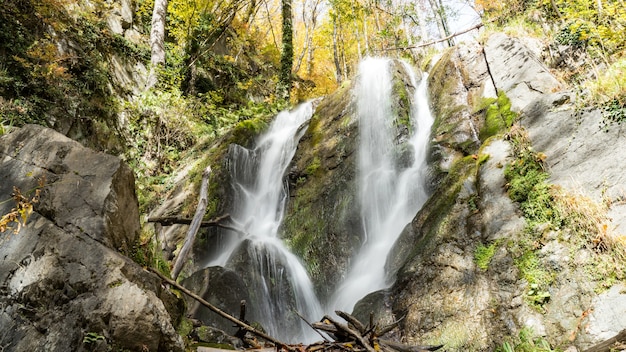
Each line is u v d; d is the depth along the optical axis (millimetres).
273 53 23547
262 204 10117
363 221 7840
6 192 2623
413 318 4723
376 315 5051
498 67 7930
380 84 9812
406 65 10836
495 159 5902
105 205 2645
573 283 3928
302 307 6891
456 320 4410
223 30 16828
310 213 8594
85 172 2766
